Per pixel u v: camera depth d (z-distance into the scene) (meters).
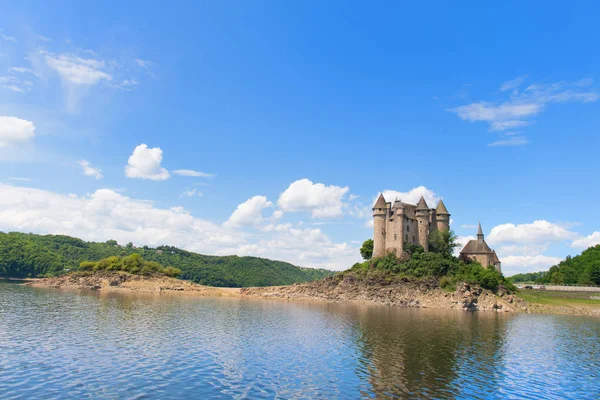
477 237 151.88
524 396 37.53
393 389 37.88
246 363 45.59
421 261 134.75
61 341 53.09
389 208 149.50
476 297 116.00
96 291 146.75
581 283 169.12
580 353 56.56
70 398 32.97
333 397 35.34
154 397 33.81
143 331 62.62
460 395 37.00
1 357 44.09
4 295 114.94
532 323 87.00
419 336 64.19
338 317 87.12
